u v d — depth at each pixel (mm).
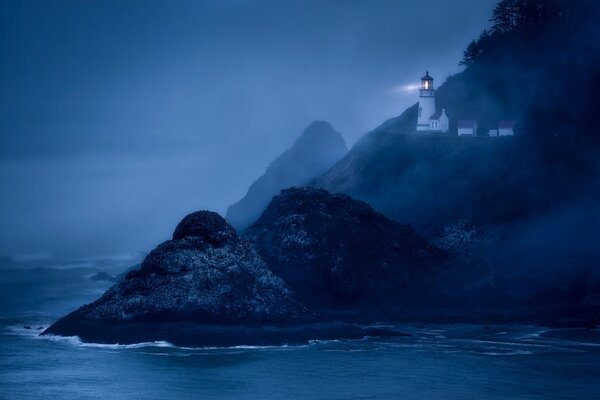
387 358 102000
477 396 85188
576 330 123625
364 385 89062
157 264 116750
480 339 115875
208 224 121000
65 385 88188
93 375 92375
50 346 107000
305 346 108750
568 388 88438
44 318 130375
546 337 118000
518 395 85625
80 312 114875
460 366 98125
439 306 137375
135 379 91062
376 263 139375
